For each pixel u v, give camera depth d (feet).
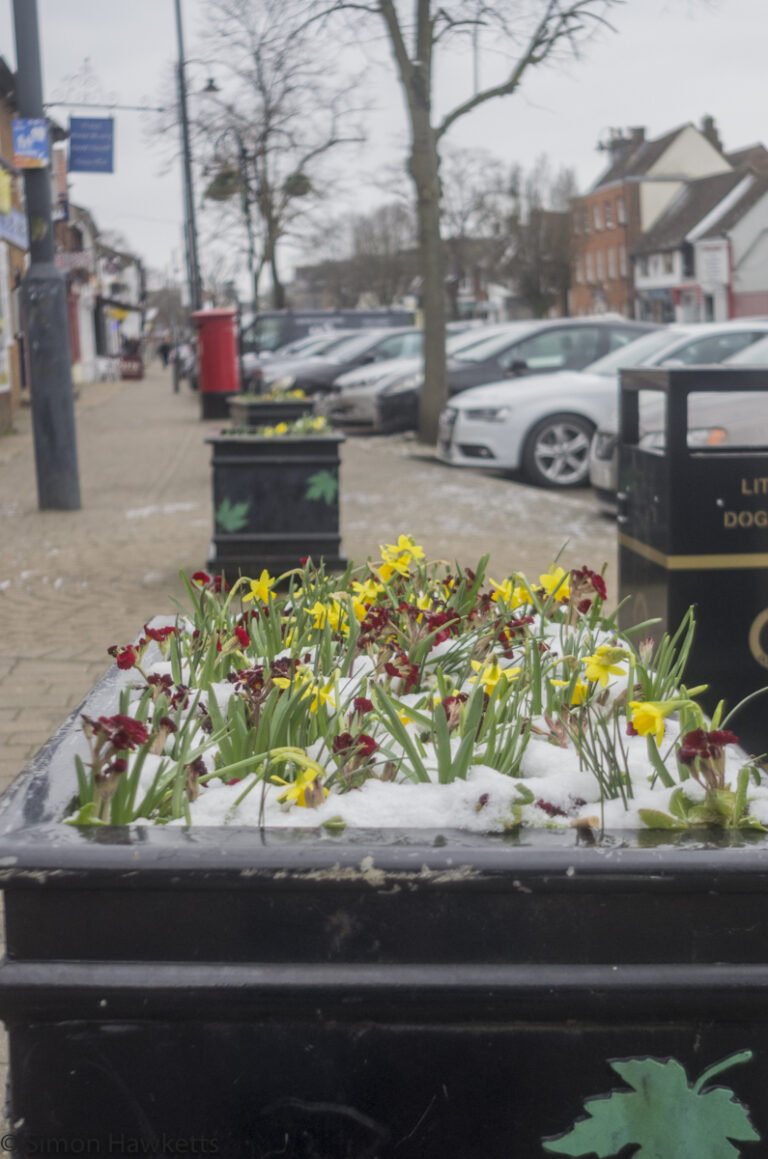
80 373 159.43
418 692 8.54
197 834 5.93
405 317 115.96
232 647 8.68
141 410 100.12
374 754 6.99
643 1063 5.89
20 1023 5.86
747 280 222.28
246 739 7.07
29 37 37.04
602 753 6.72
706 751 6.22
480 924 5.78
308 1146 5.94
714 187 244.22
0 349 77.10
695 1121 5.91
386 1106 5.91
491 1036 5.88
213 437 26.63
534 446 45.93
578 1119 5.91
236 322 85.92
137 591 25.73
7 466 54.39
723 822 6.21
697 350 42.88
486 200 265.95
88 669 19.93
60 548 31.30
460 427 47.09
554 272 277.44
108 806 6.28
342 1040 5.87
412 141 59.88
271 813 6.37
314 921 5.78
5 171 75.00
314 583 10.86
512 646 9.50
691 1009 5.79
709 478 12.79
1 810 6.32
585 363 57.52
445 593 10.72
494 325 64.85
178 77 72.23
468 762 6.66
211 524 34.78
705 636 13.00
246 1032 5.87
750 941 5.81
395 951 5.80
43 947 5.80
